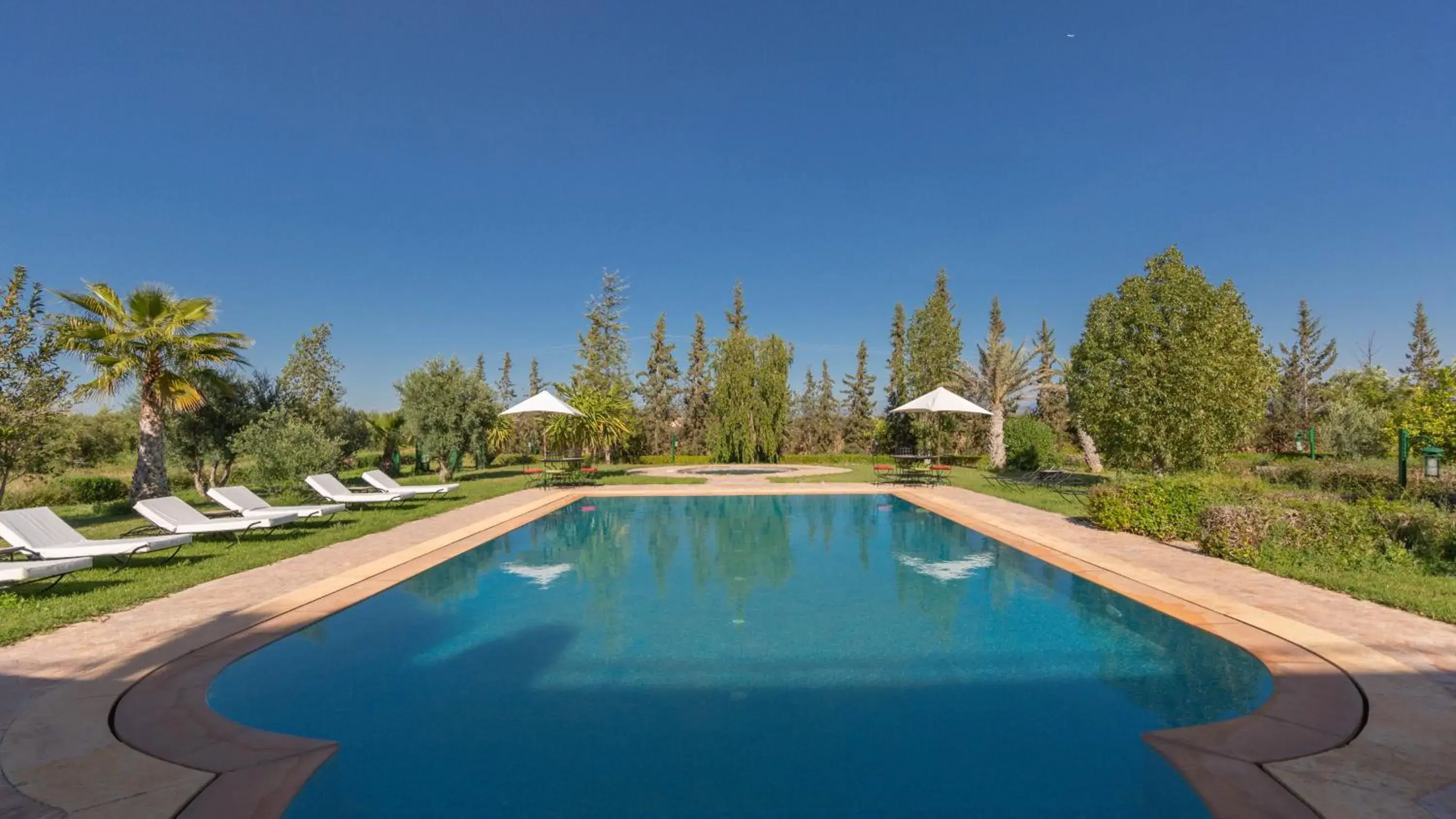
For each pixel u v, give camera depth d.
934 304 27.50
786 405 27.72
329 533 9.49
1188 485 8.84
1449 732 3.32
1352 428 20.36
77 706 3.72
